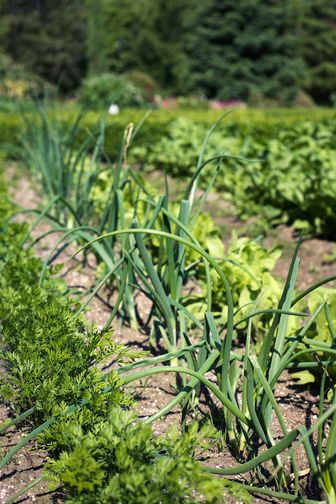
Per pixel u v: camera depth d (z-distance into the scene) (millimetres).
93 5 42312
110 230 3832
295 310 3279
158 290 3006
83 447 1985
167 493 2006
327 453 2041
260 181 6406
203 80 35906
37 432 2236
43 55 45188
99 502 1906
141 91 23500
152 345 3389
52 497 2260
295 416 2756
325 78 45000
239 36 34875
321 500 2225
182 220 3127
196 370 2705
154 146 8844
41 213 4258
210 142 7984
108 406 2291
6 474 2377
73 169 5305
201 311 3588
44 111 6387
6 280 3555
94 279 4441
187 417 2725
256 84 35469
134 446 1970
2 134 11062
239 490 1989
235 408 2236
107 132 9594
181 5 41281
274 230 6027
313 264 5109
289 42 35656
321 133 7262
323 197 5418
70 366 2488
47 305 2906
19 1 49156
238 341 3477
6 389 2488
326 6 44750
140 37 41500
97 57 42875
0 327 3148
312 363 2496
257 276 3656
